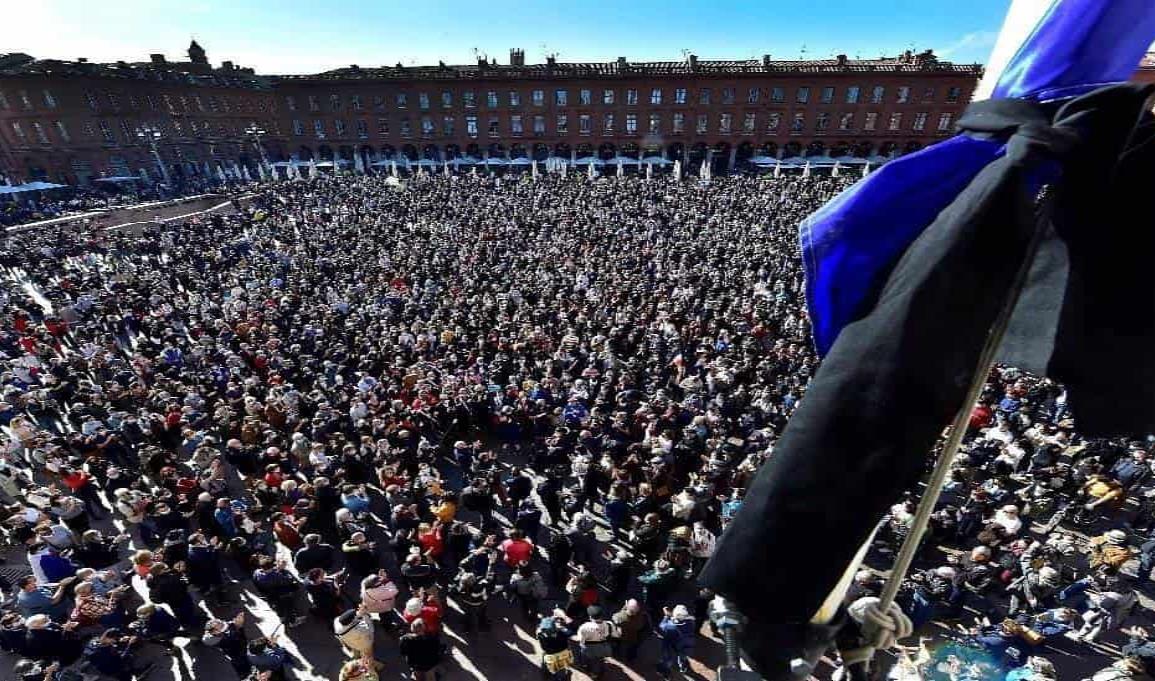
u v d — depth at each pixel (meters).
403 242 35.03
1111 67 1.53
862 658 1.75
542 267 28.44
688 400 15.60
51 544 11.16
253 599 11.45
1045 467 13.14
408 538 10.93
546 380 16.34
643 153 73.56
